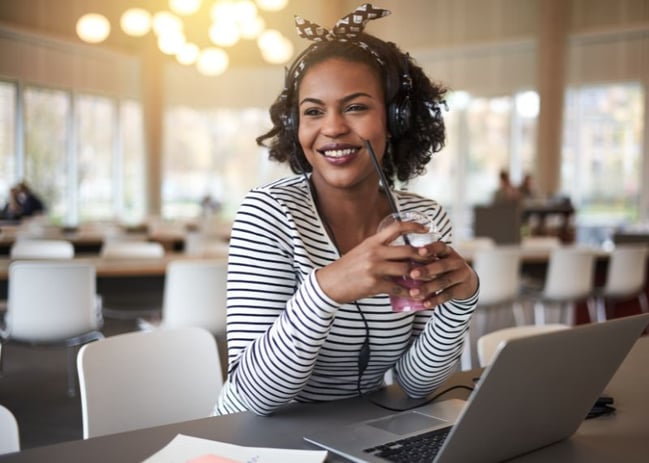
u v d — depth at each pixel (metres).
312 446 1.15
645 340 2.00
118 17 11.91
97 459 1.08
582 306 5.97
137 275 4.19
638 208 11.18
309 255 1.33
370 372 1.43
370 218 1.44
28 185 11.06
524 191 10.55
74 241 7.40
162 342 1.76
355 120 1.34
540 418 1.08
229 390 1.41
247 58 13.47
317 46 1.40
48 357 4.80
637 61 10.87
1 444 1.29
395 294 1.10
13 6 10.57
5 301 4.32
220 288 3.66
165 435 1.19
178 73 13.40
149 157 12.63
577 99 11.52
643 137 11.04
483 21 12.00
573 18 11.27
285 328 1.16
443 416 1.28
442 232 1.55
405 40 12.60
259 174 13.87
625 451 1.15
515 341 0.92
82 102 11.88
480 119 12.32
